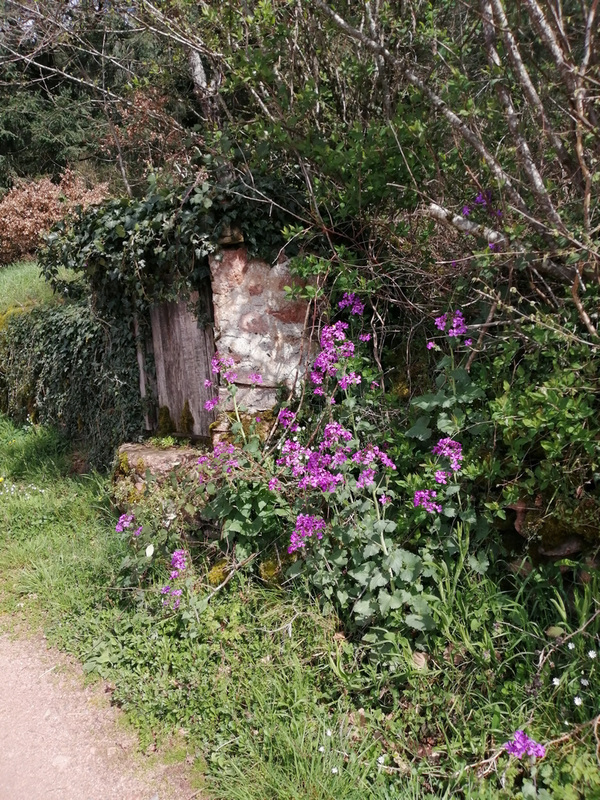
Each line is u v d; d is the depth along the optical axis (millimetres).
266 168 3980
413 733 2500
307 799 2283
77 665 3338
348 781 2350
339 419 3555
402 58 3508
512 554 2867
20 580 4137
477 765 2271
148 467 4262
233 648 3074
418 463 3273
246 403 4016
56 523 4922
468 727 2434
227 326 3982
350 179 3586
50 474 5977
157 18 4172
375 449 3100
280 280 4012
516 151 2877
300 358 4035
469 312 3443
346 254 3838
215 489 3625
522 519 2828
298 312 4031
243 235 3920
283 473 3484
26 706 3068
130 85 5320
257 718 2674
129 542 3973
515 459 2795
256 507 3557
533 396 2580
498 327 3285
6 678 3283
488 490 2920
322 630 2963
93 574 3982
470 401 3039
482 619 2689
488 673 2539
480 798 2150
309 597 3119
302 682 2777
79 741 2824
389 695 2689
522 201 2912
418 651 2785
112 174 10625
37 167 14984
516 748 2109
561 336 2627
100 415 5758
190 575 3543
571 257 2551
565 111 2840
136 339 4910
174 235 4074
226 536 3539
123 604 3656
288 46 3945
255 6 3949
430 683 2609
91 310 5340
